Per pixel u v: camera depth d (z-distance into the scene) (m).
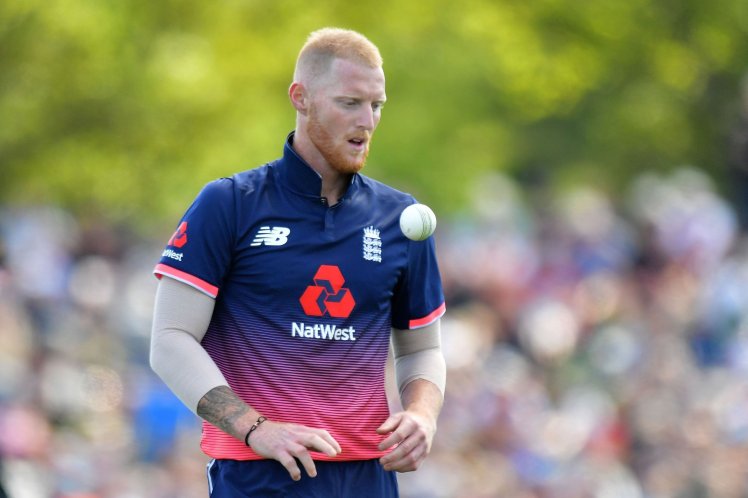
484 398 51.38
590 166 96.06
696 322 58.72
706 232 71.25
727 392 48.00
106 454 45.91
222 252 19.52
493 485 46.53
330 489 19.69
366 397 19.86
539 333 62.53
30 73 48.62
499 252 73.88
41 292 64.31
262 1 51.34
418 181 77.12
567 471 46.38
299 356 19.58
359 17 54.03
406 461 19.31
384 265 20.06
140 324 64.50
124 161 52.28
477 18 64.31
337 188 20.06
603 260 73.44
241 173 20.03
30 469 42.97
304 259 19.64
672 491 44.12
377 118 19.75
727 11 78.19
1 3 46.97
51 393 51.59
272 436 18.62
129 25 49.62
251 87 52.69
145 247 75.19
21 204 68.12
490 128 83.31
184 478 44.22
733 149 80.62
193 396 19.03
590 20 70.12
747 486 42.97
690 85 82.44
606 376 56.69
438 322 21.12
